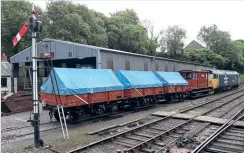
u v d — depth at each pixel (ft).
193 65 140.97
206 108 66.59
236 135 36.81
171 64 112.78
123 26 155.74
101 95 50.52
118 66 76.02
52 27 111.14
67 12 114.11
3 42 122.93
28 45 118.62
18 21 118.11
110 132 39.65
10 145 33.30
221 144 32.50
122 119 51.70
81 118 48.39
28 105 63.87
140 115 56.59
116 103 55.83
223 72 133.69
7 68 95.40
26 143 34.17
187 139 33.91
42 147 32.01
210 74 115.24
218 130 37.65
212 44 230.48
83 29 113.09
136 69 85.71
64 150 30.78
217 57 209.77
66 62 91.35
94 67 81.66
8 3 121.49
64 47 74.59
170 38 197.88
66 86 43.45
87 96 47.26
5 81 92.48
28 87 88.79
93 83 49.44
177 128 41.16
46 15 115.96
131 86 59.26
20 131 41.11
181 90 83.56
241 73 245.65
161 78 75.46
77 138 36.32
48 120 50.31
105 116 53.57
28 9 123.34
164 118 49.44
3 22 118.11
